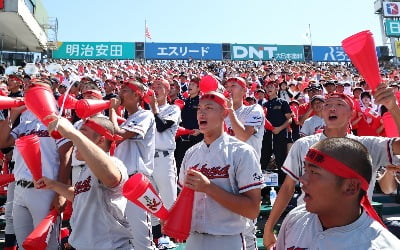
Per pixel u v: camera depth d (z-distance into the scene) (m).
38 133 3.60
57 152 3.63
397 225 2.44
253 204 2.34
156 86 4.80
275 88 7.22
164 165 4.50
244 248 2.46
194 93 6.56
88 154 2.19
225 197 2.25
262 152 7.01
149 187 2.08
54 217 2.97
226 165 2.44
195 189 2.19
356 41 1.84
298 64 31.06
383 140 2.53
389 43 34.50
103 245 2.44
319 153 1.46
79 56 33.03
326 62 36.09
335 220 1.47
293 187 2.77
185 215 2.15
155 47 34.34
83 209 2.49
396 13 34.16
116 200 2.46
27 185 3.44
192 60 32.88
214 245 2.38
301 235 1.57
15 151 3.63
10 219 4.13
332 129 2.80
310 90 8.18
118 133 3.56
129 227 2.61
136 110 3.92
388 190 2.70
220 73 21.52
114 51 33.72
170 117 4.58
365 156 1.44
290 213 1.73
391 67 32.16
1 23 21.70
